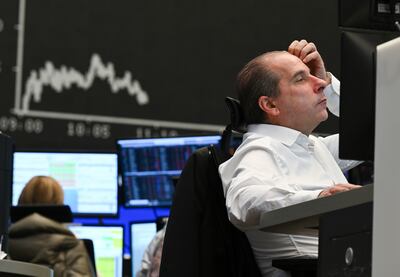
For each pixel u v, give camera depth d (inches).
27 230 103.8
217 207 118.8
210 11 354.9
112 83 346.0
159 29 351.3
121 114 345.7
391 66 80.3
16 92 337.1
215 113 352.2
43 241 103.2
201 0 354.6
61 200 250.1
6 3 339.0
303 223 97.3
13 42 338.6
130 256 259.3
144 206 278.1
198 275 116.8
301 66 126.0
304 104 124.9
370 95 100.0
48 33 342.0
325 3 355.9
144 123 347.6
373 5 109.9
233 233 118.5
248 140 124.0
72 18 344.8
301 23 355.9
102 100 344.8
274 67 126.2
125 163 278.5
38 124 338.3
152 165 277.6
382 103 81.0
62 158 280.1
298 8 356.2
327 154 131.1
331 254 87.9
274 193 109.3
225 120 353.1
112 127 344.8
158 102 348.8
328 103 134.6
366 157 100.5
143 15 350.6
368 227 82.5
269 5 356.5
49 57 341.4
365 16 110.3
